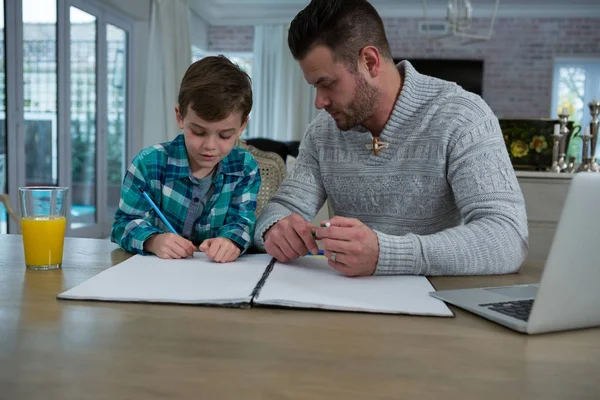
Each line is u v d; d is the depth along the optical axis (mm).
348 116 1106
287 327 611
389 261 854
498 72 6949
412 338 583
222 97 1012
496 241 920
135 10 4727
